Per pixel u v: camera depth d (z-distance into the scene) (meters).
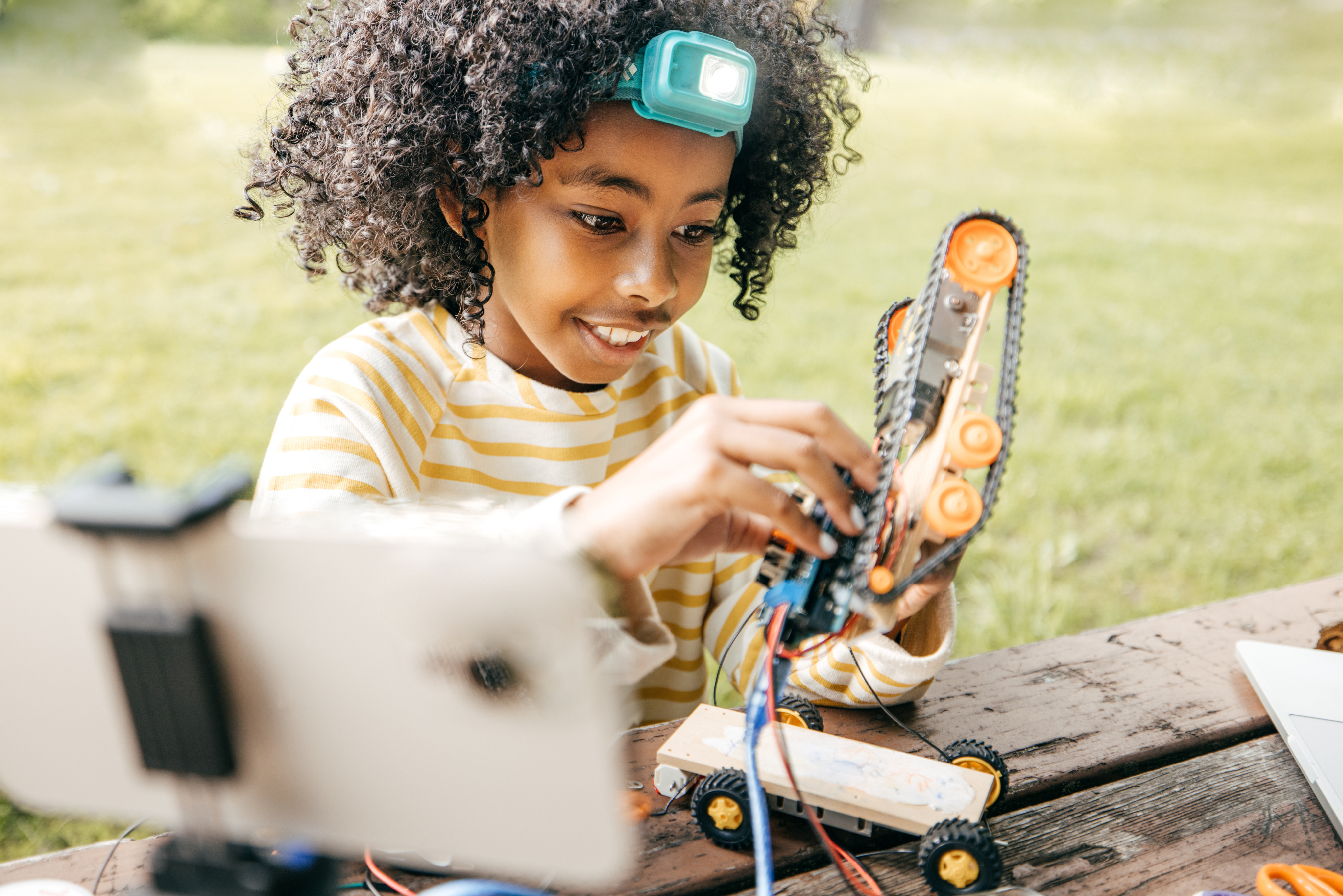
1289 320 4.42
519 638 0.39
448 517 0.52
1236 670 0.98
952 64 12.67
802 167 1.21
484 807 0.42
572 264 0.94
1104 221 6.06
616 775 0.41
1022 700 0.92
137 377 3.30
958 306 0.59
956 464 0.58
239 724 0.42
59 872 0.68
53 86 7.94
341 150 1.09
